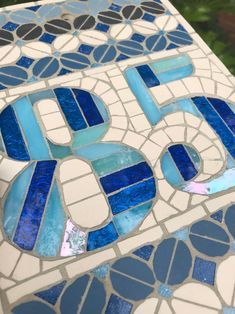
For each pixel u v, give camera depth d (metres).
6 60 1.22
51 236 0.88
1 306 0.79
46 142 1.04
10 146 1.03
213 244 0.88
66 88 1.15
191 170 0.99
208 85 1.17
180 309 0.79
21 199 0.93
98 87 1.16
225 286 0.82
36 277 0.83
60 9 1.38
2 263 0.84
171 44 1.28
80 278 0.83
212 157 1.02
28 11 1.37
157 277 0.83
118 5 1.41
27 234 0.88
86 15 1.37
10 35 1.30
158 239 0.88
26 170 0.98
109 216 0.91
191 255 0.86
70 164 0.99
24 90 1.15
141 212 0.92
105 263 0.85
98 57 1.24
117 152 1.02
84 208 0.92
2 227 0.89
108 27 1.33
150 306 0.80
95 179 0.97
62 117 1.09
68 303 0.80
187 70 1.21
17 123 1.07
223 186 0.97
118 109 1.11
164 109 1.11
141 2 1.42
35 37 1.29
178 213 0.92
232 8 1.79
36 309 0.79
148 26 1.34
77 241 0.87
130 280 0.83
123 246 0.87
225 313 0.79
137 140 1.04
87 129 1.06
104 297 0.81
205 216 0.92
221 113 1.11
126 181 0.96
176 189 0.96
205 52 1.26
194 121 1.09
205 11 1.77
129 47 1.27
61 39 1.29
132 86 1.16
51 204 0.92
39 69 1.20
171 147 1.03
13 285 0.81
